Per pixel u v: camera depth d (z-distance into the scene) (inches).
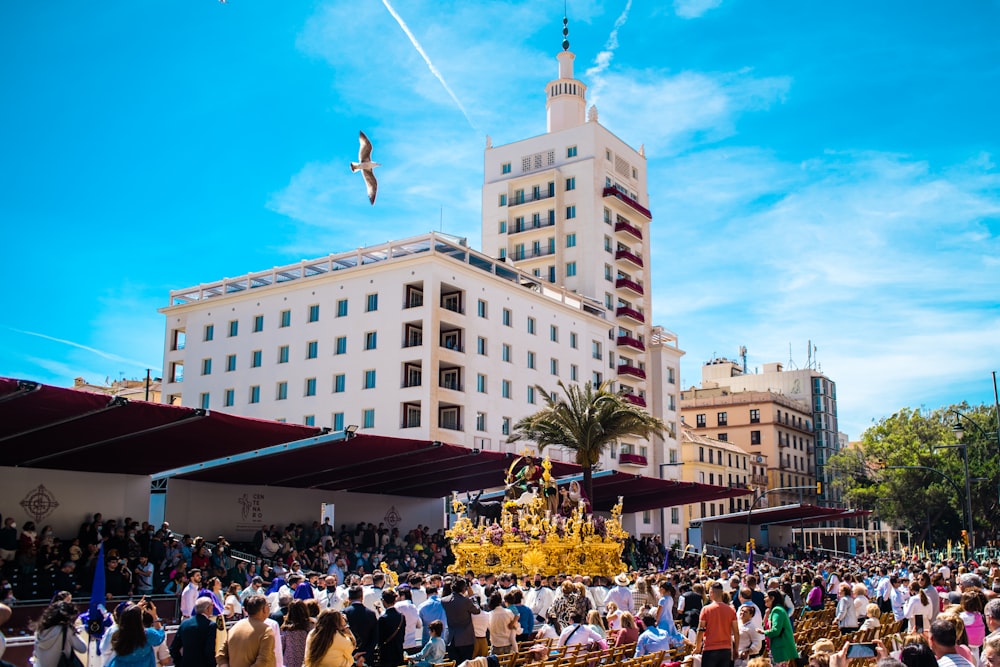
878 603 920.9
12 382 752.3
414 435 2213.3
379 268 2362.2
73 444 1011.3
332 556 1234.6
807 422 4995.1
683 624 671.1
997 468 3233.3
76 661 401.7
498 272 2645.2
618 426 1814.7
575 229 3149.6
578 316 2903.5
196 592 718.5
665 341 3449.8
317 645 374.3
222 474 1341.0
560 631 636.7
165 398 2682.1
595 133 3196.4
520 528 1280.8
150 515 1325.0
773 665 542.9
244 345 2549.2
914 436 3476.9
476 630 546.0
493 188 3302.2
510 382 2544.3
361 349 2342.5
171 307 2721.5
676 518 3280.0
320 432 1069.1
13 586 864.9
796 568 1317.7
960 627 407.8
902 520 3521.2
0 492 1086.4
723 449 3991.1
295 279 2503.7
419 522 1795.0
